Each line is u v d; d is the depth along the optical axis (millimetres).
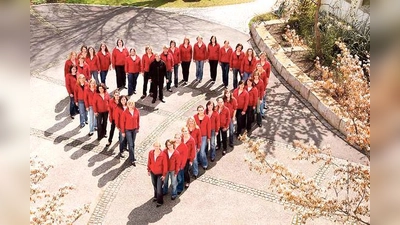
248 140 7945
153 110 13641
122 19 20484
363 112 7168
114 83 15102
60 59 16719
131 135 10977
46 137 12227
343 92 7883
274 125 13016
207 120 10727
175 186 10016
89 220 9562
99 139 12125
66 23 19938
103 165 11227
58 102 13961
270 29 18688
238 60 14227
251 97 12164
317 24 15727
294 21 18594
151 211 9836
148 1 22781
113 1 22719
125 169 11117
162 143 12102
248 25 20047
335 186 8273
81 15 20938
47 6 21844
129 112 10797
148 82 15195
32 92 14422
